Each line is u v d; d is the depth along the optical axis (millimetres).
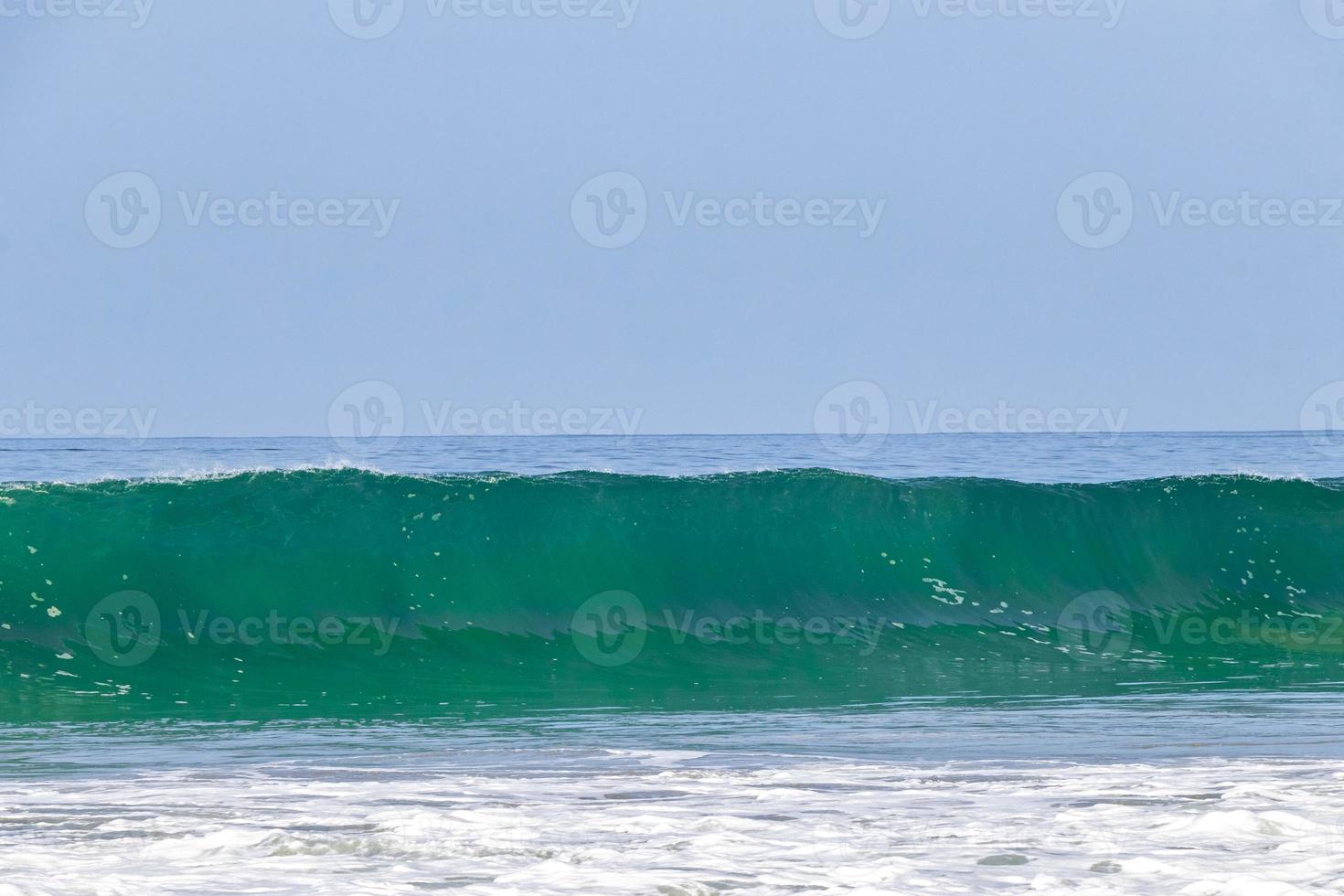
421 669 50938
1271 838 20562
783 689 48125
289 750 34312
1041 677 51500
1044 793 26203
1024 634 61906
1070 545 69625
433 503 63094
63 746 34906
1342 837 20625
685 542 64812
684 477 69062
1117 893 16891
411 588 58375
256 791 26953
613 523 64750
